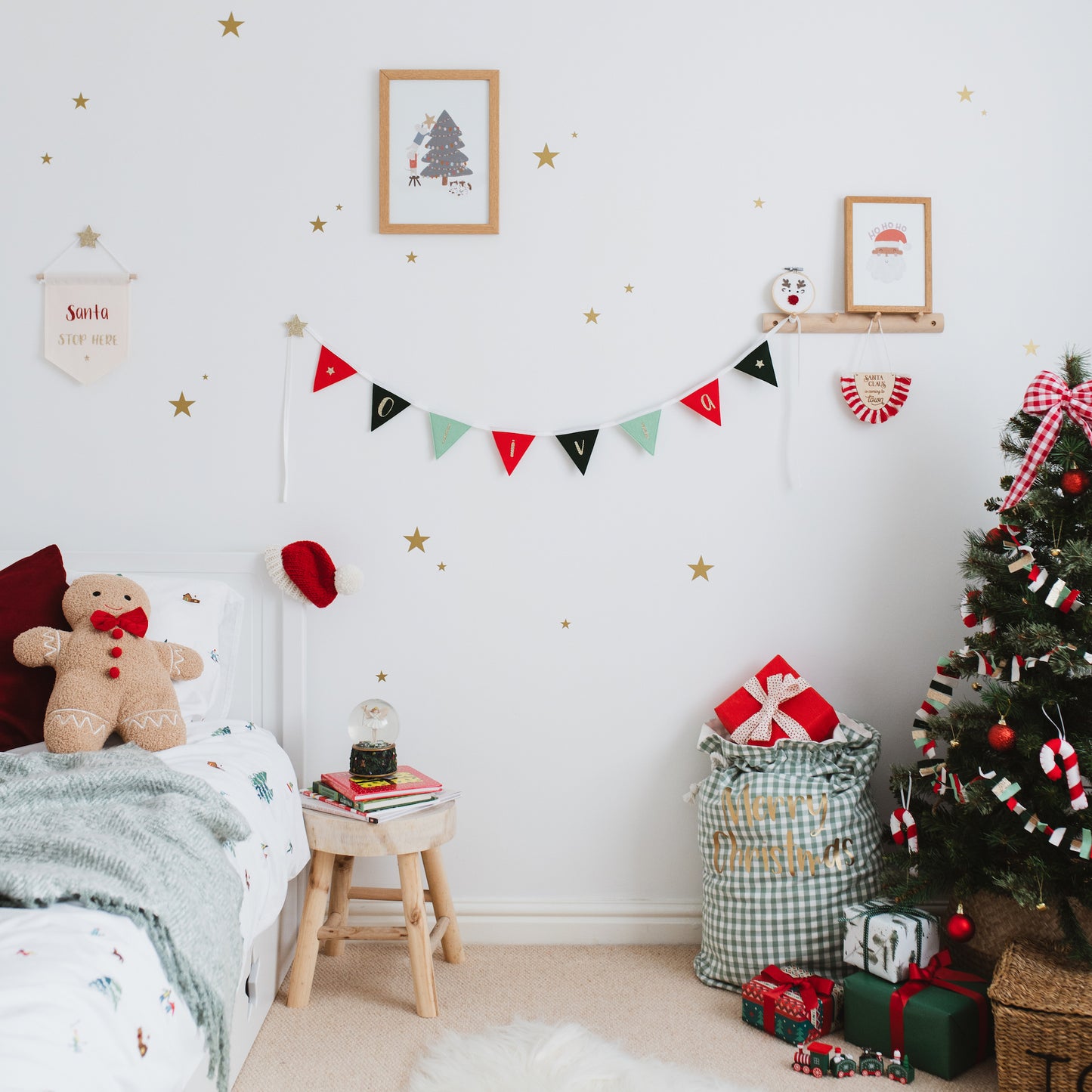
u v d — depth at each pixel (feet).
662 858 7.48
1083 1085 4.95
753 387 7.45
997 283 7.47
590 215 7.39
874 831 6.75
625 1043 5.88
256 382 7.33
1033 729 5.76
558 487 7.41
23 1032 2.67
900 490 7.50
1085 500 5.91
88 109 7.25
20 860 3.72
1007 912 6.05
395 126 7.30
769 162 7.41
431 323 7.36
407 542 7.39
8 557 7.16
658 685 7.47
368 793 6.22
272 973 6.34
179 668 6.17
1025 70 7.43
